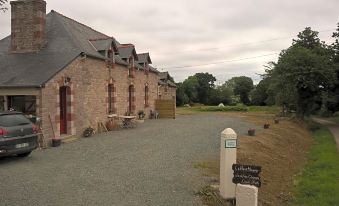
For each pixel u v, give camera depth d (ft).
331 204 28.94
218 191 25.76
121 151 42.57
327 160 48.98
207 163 35.91
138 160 37.01
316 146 67.97
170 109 100.89
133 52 82.38
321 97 113.29
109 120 68.69
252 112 152.56
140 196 24.67
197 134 60.29
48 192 25.26
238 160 37.96
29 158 38.47
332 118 147.13
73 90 55.06
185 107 204.23
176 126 75.25
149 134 60.08
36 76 49.32
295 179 37.42
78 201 23.34
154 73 101.35
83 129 58.08
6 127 35.83
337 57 116.88
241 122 91.97
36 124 46.62
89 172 31.48
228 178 24.40
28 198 23.85
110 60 69.72
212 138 55.16
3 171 31.91
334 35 120.06
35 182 27.96
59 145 47.65
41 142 46.52
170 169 32.94
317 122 122.93
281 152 52.75
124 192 25.50
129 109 82.99
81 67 57.67
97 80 63.98
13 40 58.95
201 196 25.07
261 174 34.58
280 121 100.01
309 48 124.88
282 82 108.17
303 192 32.19
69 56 55.57
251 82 297.12
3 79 49.44
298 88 109.70
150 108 98.22
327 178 37.81
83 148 45.16
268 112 149.07
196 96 265.13
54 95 50.06
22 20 58.65
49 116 48.80
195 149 44.34
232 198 24.40
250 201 22.74
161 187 26.96
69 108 54.54
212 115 125.08
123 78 77.00
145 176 30.19
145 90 94.32
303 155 56.44
